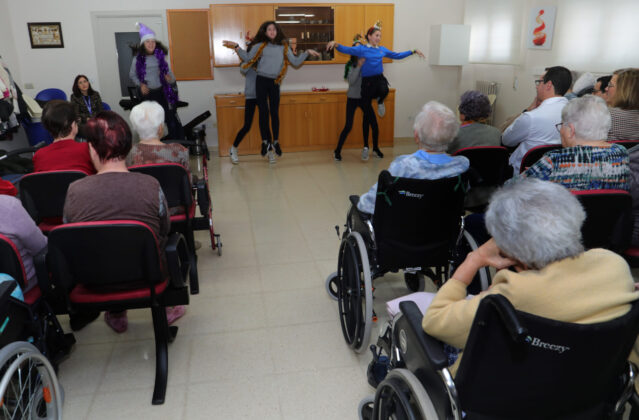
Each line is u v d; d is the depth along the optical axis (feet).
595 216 5.96
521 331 2.78
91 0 20.99
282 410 6.30
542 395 3.45
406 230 6.70
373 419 4.69
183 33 21.65
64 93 20.48
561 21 17.01
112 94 22.16
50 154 8.50
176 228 8.82
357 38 19.34
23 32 20.75
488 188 9.20
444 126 6.20
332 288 9.23
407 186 6.23
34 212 8.23
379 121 23.31
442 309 3.72
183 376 6.98
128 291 6.22
